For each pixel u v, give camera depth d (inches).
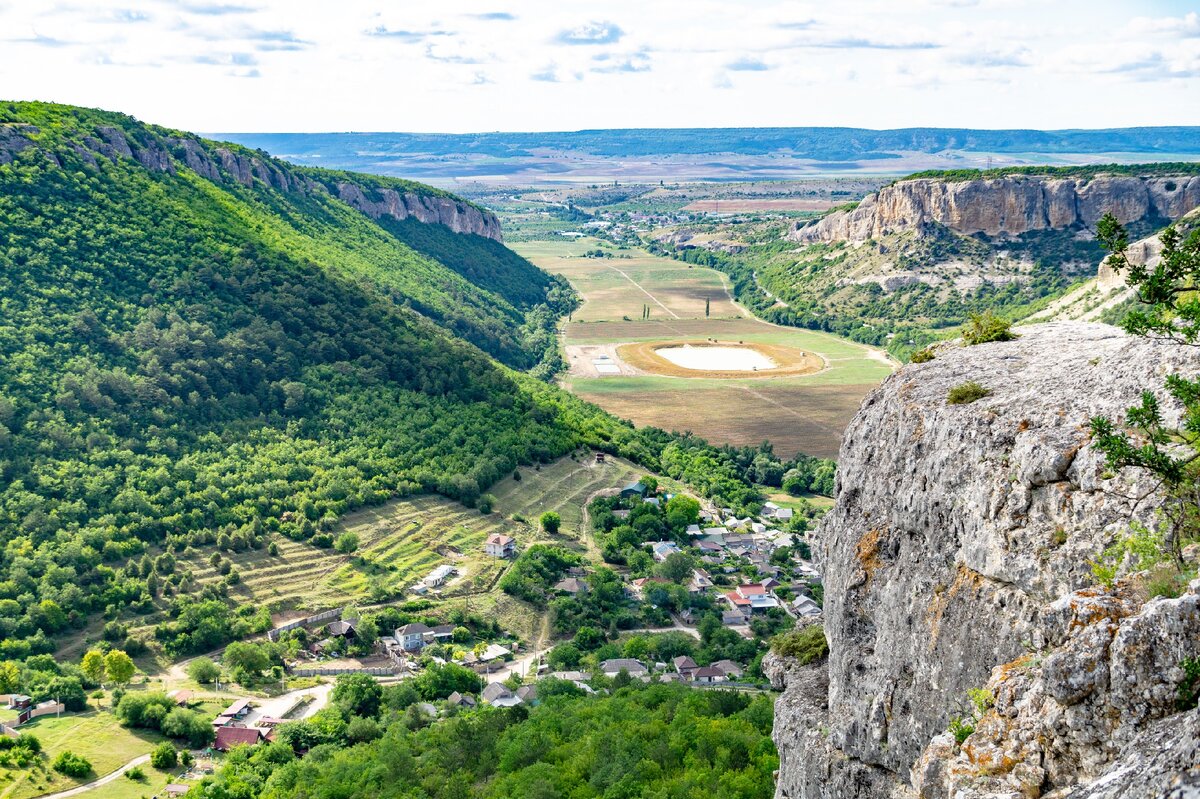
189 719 4628.4
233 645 5300.2
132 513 6250.0
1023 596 1222.9
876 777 1471.5
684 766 3462.1
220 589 5895.7
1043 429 1282.0
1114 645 997.2
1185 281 1289.4
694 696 4271.7
